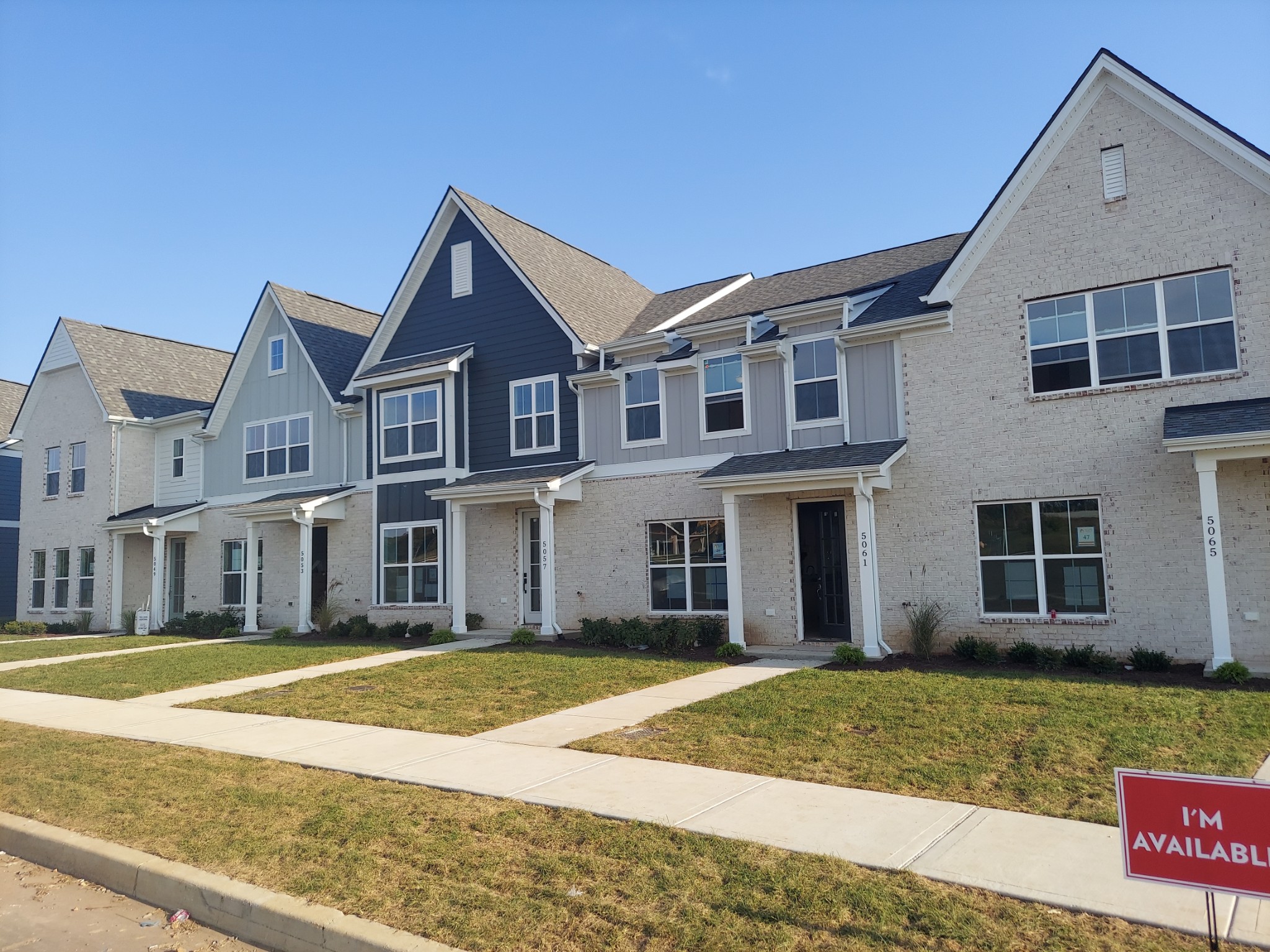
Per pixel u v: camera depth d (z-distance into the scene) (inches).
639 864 213.8
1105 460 502.9
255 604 893.2
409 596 799.1
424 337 837.8
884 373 589.3
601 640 647.8
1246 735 309.7
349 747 354.9
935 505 555.2
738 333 657.6
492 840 236.2
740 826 237.1
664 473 685.3
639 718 386.3
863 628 531.5
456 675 526.6
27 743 389.1
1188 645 473.4
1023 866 203.8
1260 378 463.2
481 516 775.7
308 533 837.8
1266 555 453.1
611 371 711.7
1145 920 176.1
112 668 641.6
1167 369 490.6
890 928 175.8
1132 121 506.6
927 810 245.9
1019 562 529.0
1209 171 483.5
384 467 829.8
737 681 469.1
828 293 698.2
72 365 1119.0
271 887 212.4
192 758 346.6
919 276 655.1
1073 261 518.9
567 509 728.3
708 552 663.1
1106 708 356.5
